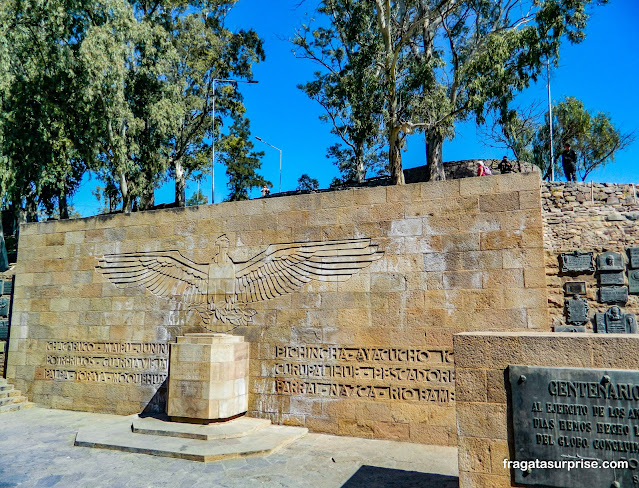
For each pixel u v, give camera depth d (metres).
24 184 22.16
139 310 12.31
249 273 11.27
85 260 13.22
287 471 7.64
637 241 10.04
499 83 17.55
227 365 10.10
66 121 21.64
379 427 9.50
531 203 9.07
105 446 9.02
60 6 19.62
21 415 12.13
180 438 9.30
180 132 31.31
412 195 10.02
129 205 23.88
